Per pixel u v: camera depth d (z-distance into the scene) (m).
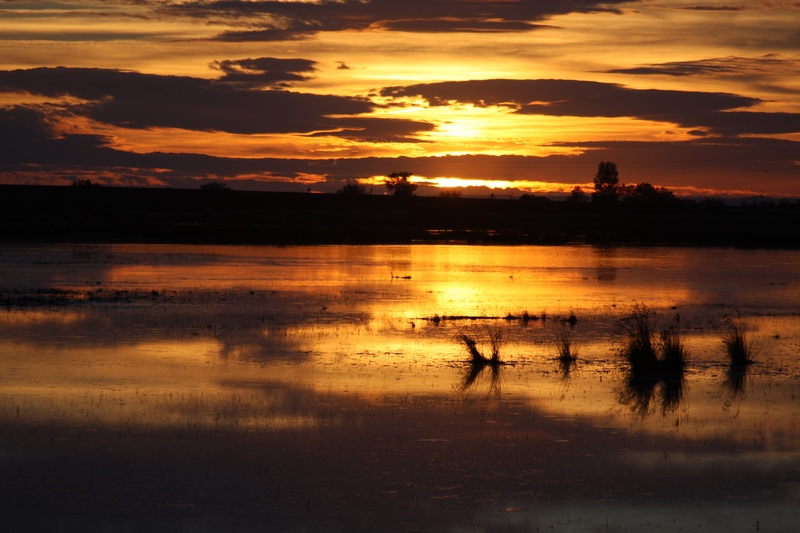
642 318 43.75
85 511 19.27
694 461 23.30
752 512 19.80
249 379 32.00
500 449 24.11
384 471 22.14
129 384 30.89
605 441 25.03
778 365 36.75
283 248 116.88
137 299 55.59
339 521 18.94
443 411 28.02
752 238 154.50
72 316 47.25
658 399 30.23
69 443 23.95
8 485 20.80
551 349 39.88
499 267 90.06
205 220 191.75
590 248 128.62
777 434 25.91
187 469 22.03
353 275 77.94
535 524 19.00
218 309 51.47
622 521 19.23
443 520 19.11
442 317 50.03
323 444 24.25
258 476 21.62
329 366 34.75
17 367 33.53
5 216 181.62
